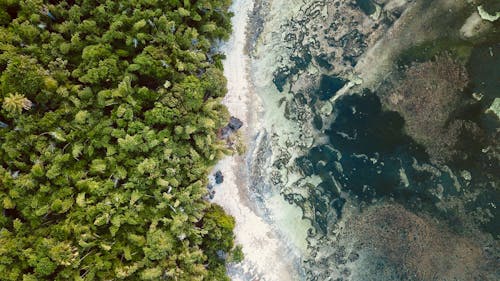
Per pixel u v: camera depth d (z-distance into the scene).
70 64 29.48
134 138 28.70
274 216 34.34
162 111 29.05
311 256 34.69
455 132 34.88
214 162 31.73
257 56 34.53
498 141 34.47
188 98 29.61
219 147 31.12
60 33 29.53
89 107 29.48
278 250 34.22
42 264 26.50
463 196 34.94
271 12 34.72
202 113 30.25
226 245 31.39
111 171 29.19
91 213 28.28
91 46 29.06
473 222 34.88
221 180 33.34
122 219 28.62
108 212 28.42
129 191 29.12
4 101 27.45
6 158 28.23
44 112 28.88
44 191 28.19
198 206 30.34
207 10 31.12
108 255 28.39
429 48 34.69
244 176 33.94
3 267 26.67
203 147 30.42
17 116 27.83
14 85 27.50
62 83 28.95
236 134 33.28
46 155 28.33
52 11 29.17
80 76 29.09
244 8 34.38
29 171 28.45
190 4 30.80
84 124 29.12
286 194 34.66
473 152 34.84
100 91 29.05
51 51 29.00
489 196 34.75
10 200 27.70
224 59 33.44
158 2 30.25
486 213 34.81
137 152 29.48
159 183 29.05
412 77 34.88
